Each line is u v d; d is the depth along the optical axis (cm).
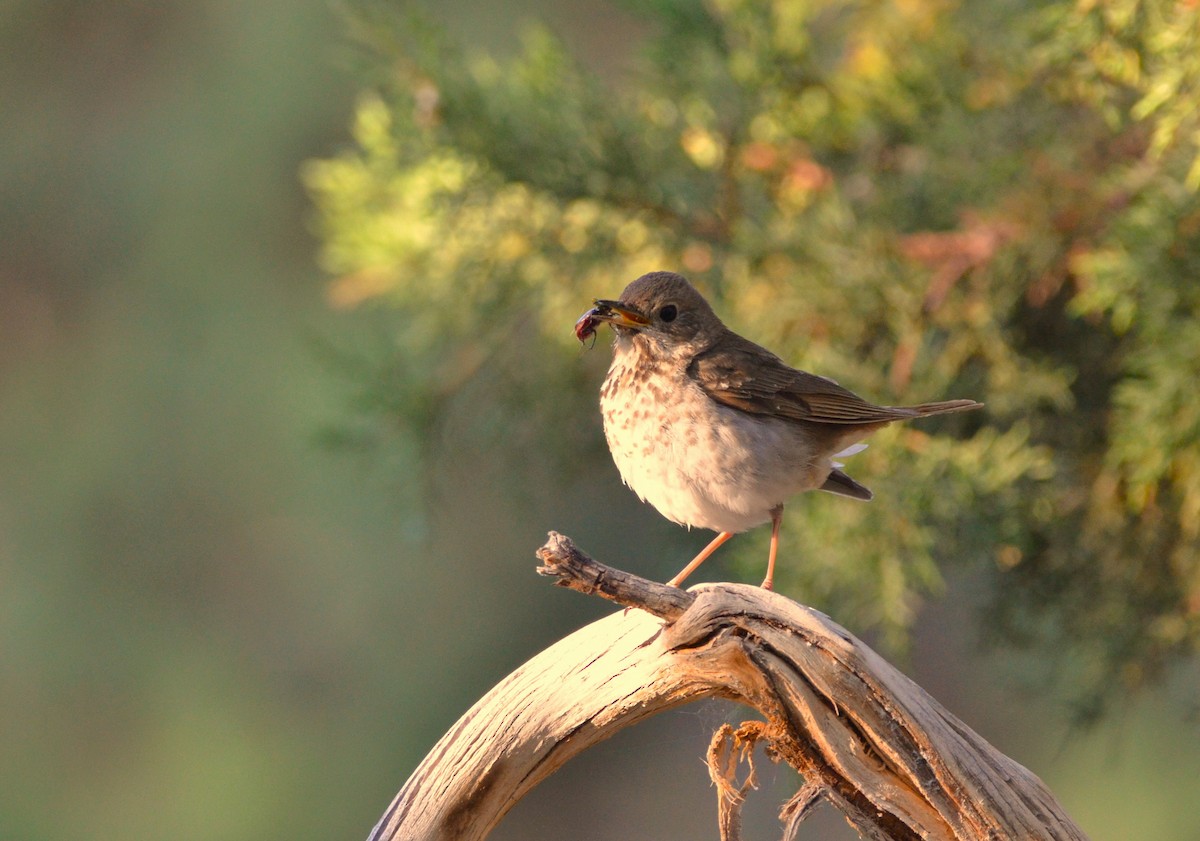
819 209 1020
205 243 2070
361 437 1204
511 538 2020
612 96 1084
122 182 2123
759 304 1048
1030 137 1023
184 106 2133
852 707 643
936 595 959
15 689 2006
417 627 2053
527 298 1136
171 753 1997
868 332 1030
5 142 2152
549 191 1047
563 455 1221
